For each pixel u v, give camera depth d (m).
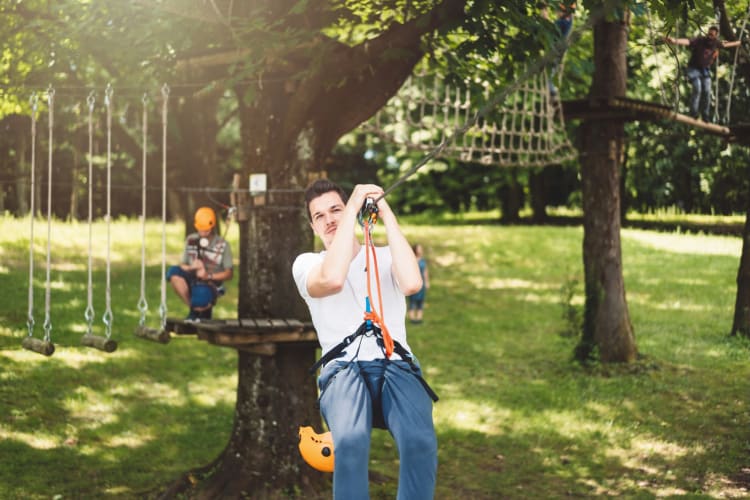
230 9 6.76
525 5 6.90
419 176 36.34
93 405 10.97
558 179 35.50
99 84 12.52
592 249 13.42
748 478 8.58
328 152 8.01
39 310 14.81
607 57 13.12
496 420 10.66
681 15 6.55
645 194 17.83
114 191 25.64
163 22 7.12
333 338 3.08
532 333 15.71
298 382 8.09
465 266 23.11
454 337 15.38
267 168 7.87
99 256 20.08
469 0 6.67
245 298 7.96
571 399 11.47
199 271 7.84
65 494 8.16
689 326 14.71
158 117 20.48
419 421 2.84
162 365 12.85
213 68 8.11
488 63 7.87
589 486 8.45
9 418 10.27
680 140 16.36
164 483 8.52
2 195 13.70
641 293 16.73
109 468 8.93
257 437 8.07
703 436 9.95
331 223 3.28
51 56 8.45
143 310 6.68
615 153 13.32
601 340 13.20
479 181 36.62
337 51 7.04
